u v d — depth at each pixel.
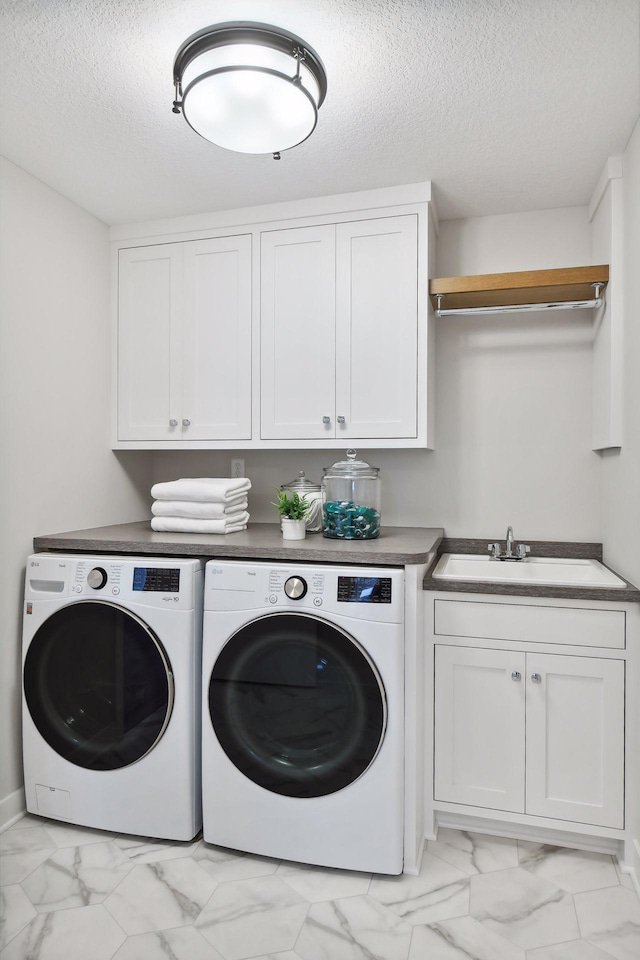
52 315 2.35
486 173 2.24
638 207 1.88
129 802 2.03
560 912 1.70
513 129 1.94
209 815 1.97
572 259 2.53
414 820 1.86
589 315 2.51
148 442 2.67
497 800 2.02
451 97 1.77
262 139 1.77
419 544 2.09
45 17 1.46
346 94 1.75
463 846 2.02
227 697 1.95
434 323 2.60
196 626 2.03
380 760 1.82
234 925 1.66
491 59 1.60
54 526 2.38
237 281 2.55
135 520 2.93
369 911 1.71
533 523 2.58
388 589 1.83
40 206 2.29
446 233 2.66
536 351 2.57
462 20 1.46
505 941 1.60
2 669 2.12
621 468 2.13
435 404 2.66
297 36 1.53
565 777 1.96
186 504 2.39
